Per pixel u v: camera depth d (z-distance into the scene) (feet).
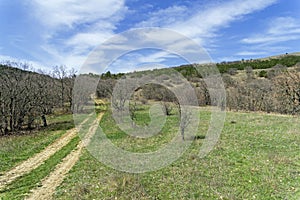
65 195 28.02
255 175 31.48
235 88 107.65
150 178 31.99
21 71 93.81
